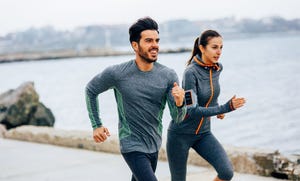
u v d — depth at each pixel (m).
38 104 13.46
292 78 36.66
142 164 3.50
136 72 3.57
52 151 7.79
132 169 3.56
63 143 8.15
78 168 6.58
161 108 3.65
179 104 3.43
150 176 3.46
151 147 3.62
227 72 46.22
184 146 4.22
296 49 102.38
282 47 123.62
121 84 3.57
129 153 3.58
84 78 48.97
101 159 7.07
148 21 3.50
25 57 153.00
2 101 13.16
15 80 51.88
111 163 6.81
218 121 18.03
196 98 3.96
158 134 3.66
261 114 19.50
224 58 75.44
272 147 13.47
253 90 29.89
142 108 3.56
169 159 4.33
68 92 34.22
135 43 3.52
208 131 4.24
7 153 7.75
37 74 62.62
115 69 3.60
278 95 26.55
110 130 17.25
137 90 3.54
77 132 8.20
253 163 5.87
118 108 3.67
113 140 7.46
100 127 3.74
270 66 51.56
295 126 16.55
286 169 5.62
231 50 117.69
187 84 4.04
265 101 24.02
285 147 13.48
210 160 4.12
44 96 31.83
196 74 4.05
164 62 71.25
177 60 77.31
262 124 17.19
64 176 6.19
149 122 3.59
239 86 32.72
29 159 7.25
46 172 6.42
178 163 4.29
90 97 3.70
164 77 3.59
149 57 3.48
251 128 16.47
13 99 13.05
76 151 7.71
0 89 41.03
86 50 164.00
